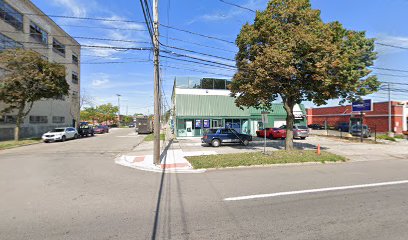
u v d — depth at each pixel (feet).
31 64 71.20
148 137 94.38
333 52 36.19
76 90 136.36
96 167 33.73
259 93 40.55
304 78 40.22
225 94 94.02
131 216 15.66
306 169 31.42
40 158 42.09
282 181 24.81
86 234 13.08
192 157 40.19
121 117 338.13
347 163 36.50
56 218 15.40
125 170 31.65
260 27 41.42
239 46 43.96
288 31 38.63
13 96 68.49
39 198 19.62
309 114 164.35
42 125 103.45
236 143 62.80
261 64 36.94
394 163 36.58
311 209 16.65
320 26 38.14
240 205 17.60
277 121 98.73
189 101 90.33
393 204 17.57
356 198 19.02
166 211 16.52
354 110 74.64
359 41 55.88
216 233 13.05
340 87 40.93
